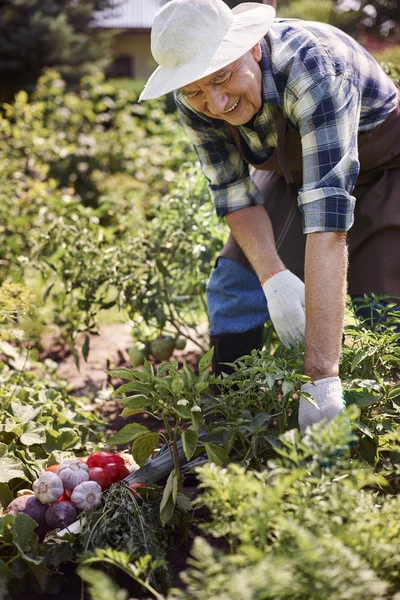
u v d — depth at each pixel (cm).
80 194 784
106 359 431
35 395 299
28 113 745
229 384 215
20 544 187
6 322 324
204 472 155
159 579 186
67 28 1670
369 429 215
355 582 129
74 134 820
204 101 226
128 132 865
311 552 125
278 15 1706
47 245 389
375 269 266
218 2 216
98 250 370
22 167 661
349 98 218
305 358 209
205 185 386
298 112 217
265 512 142
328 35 227
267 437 203
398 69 369
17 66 1628
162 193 725
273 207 282
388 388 226
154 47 216
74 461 213
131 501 200
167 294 367
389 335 234
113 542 189
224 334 282
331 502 151
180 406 196
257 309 282
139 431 210
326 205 208
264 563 125
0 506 206
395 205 259
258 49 220
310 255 209
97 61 1814
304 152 215
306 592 130
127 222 439
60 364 423
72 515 201
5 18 1647
